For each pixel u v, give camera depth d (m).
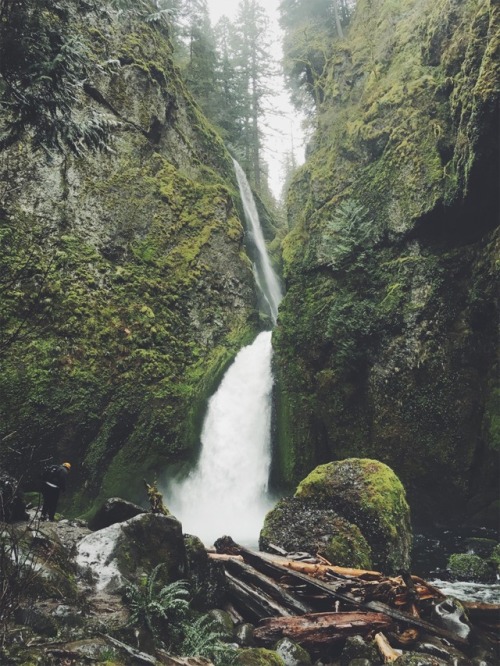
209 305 20.56
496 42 14.02
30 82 5.96
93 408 15.51
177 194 21.56
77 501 14.49
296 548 8.69
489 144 14.25
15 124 6.55
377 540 9.41
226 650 4.70
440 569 10.29
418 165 18.34
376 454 16.98
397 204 18.70
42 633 3.52
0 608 3.31
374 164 21.11
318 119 27.95
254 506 17.97
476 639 6.20
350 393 17.97
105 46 20.80
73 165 18.41
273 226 34.88
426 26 21.09
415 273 17.38
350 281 19.48
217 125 34.34
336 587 6.73
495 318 15.03
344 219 19.66
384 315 17.41
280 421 19.28
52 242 16.78
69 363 15.43
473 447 15.18
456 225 16.95
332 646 6.04
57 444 14.42
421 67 20.45
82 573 4.84
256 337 21.58
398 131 19.89
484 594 8.60
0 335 14.07
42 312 15.39
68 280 16.48
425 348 16.38
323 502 10.35
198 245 21.28
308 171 27.11
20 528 5.33
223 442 18.11
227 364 19.67
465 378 15.66
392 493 10.09
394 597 6.61
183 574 5.80
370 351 17.69
